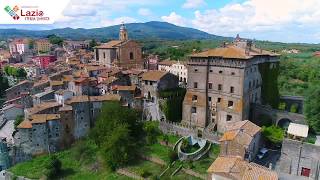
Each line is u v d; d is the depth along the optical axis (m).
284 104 100.25
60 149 101.62
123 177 82.00
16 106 126.44
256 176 57.22
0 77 170.88
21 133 96.88
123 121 95.88
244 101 89.25
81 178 86.44
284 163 70.69
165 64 185.75
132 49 157.00
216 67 93.31
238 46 102.50
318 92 80.38
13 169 93.62
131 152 88.38
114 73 127.44
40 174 89.38
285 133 79.56
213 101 95.50
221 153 73.75
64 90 117.88
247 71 89.06
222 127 93.44
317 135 77.75
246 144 69.94
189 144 86.88
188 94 100.94
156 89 106.81
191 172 75.12
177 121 105.50
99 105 107.06
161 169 80.44
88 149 97.94
